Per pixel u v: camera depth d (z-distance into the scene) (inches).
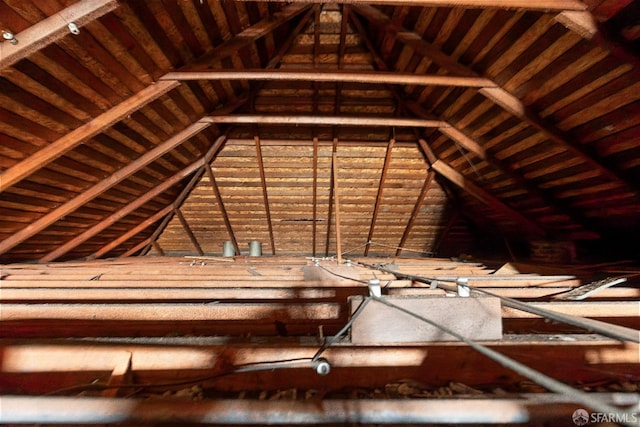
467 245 237.6
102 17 74.3
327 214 210.1
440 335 44.7
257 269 125.7
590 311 61.6
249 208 202.8
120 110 100.4
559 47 80.6
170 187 175.0
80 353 44.9
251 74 99.1
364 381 43.8
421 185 191.5
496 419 31.5
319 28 128.9
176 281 96.2
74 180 123.9
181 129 133.2
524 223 167.2
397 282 93.4
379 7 113.6
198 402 32.0
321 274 100.0
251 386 43.4
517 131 117.4
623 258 135.9
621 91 81.0
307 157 172.9
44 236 148.7
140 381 44.4
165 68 98.3
